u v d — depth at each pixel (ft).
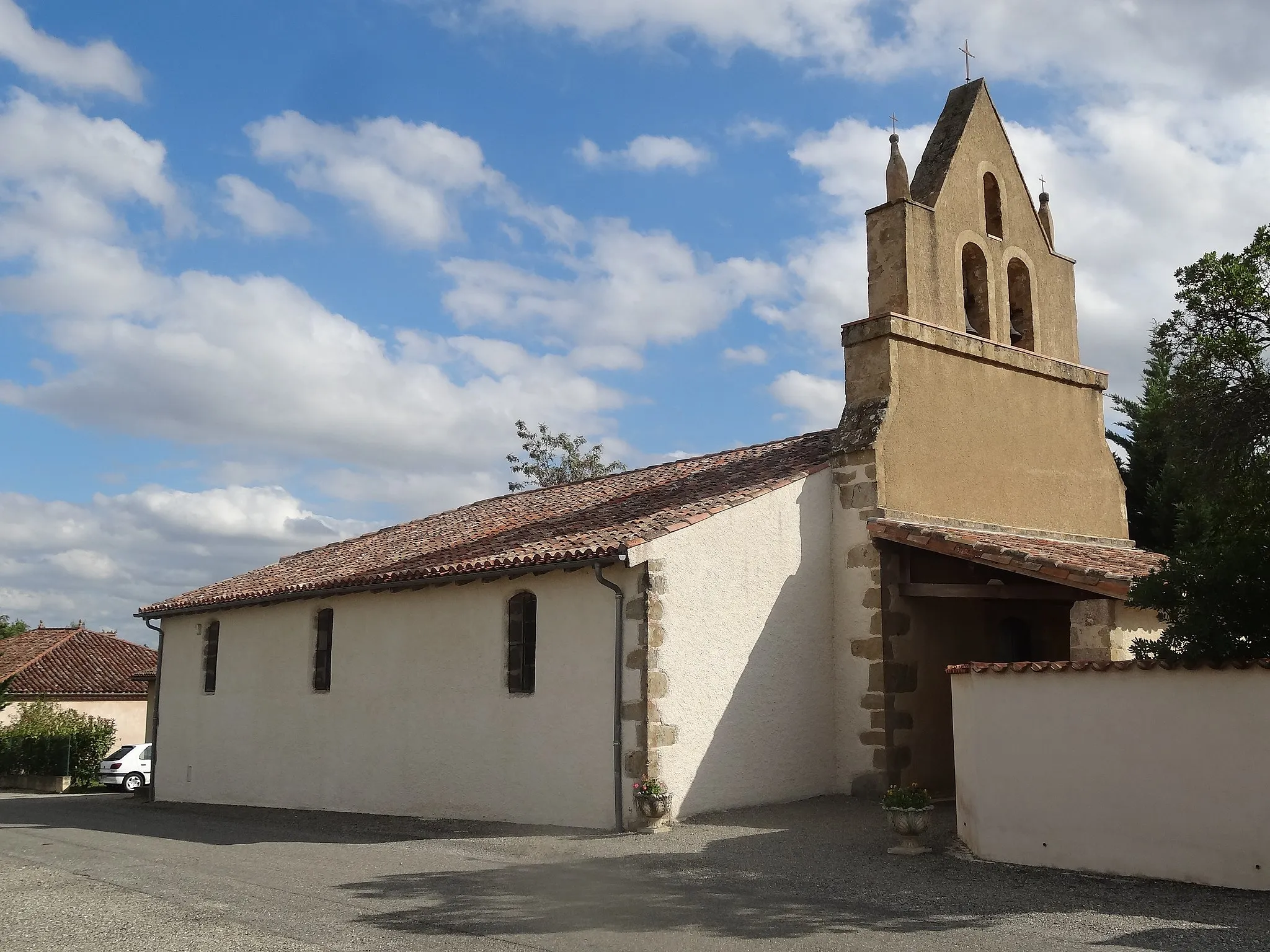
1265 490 36.52
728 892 29.43
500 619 49.32
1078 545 55.67
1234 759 28.35
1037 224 61.72
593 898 28.96
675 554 44.50
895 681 48.73
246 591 65.46
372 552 66.85
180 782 68.44
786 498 49.57
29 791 97.66
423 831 45.96
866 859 34.24
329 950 23.59
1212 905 26.35
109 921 27.12
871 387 52.37
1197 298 38.37
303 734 58.95
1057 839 31.65
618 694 43.37
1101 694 31.12
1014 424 57.57
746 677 46.55
